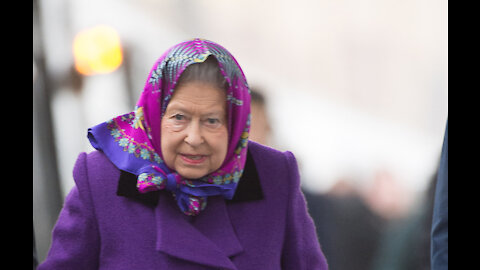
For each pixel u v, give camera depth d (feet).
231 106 24.09
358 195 53.21
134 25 57.31
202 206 25.59
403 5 57.67
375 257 50.52
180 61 23.53
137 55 57.36
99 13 56.13
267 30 58.13
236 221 26.08
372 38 57.88
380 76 57.88
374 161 55.52
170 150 23.91
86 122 55.77
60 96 55.42
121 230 24.89
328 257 50.83
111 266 24.75
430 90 57.72
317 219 51.44
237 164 25.34
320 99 57.62
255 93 44.86
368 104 57.72
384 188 53.26
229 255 25.22
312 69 58.03
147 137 25.12
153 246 24.84
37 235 52.80
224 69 23.72
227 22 58.29
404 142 55.98
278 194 26.89
